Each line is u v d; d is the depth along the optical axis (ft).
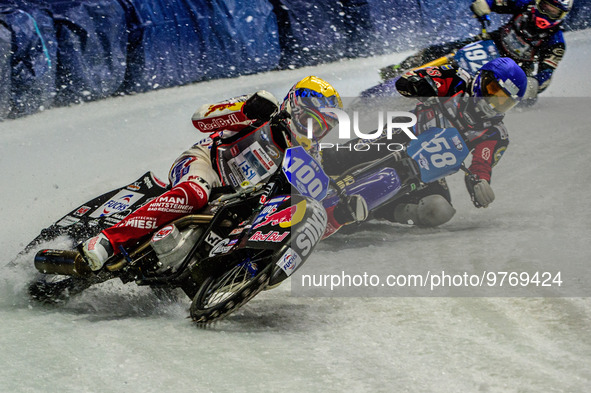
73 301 30.42
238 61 105.09
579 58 106.22
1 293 30.94
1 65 81.56
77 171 58.59
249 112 29.73
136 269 29.53
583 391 18.93
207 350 23.65
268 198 28.55
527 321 24.32
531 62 61.36
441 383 20.03
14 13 84.48
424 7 122.93
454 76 39.93
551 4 58.80
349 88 90.48
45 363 22.68
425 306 26.81
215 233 29.07
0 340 24.99
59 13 88.22
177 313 28.73
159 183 33.35
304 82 31.19
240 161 30.50
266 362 22.30
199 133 71.00
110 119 79.77
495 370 20.65
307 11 112.27
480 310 25.79
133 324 26.86
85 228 32.30
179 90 96.32
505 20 130.31
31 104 84.12
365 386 20.11
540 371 20.34
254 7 107.04
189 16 100.48
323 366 21.75
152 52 96.17
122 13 93.56
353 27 116.78
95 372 21.91
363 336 24.25
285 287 31.04
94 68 90.43
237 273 28.35
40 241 33.24
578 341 22.21
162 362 22.62
